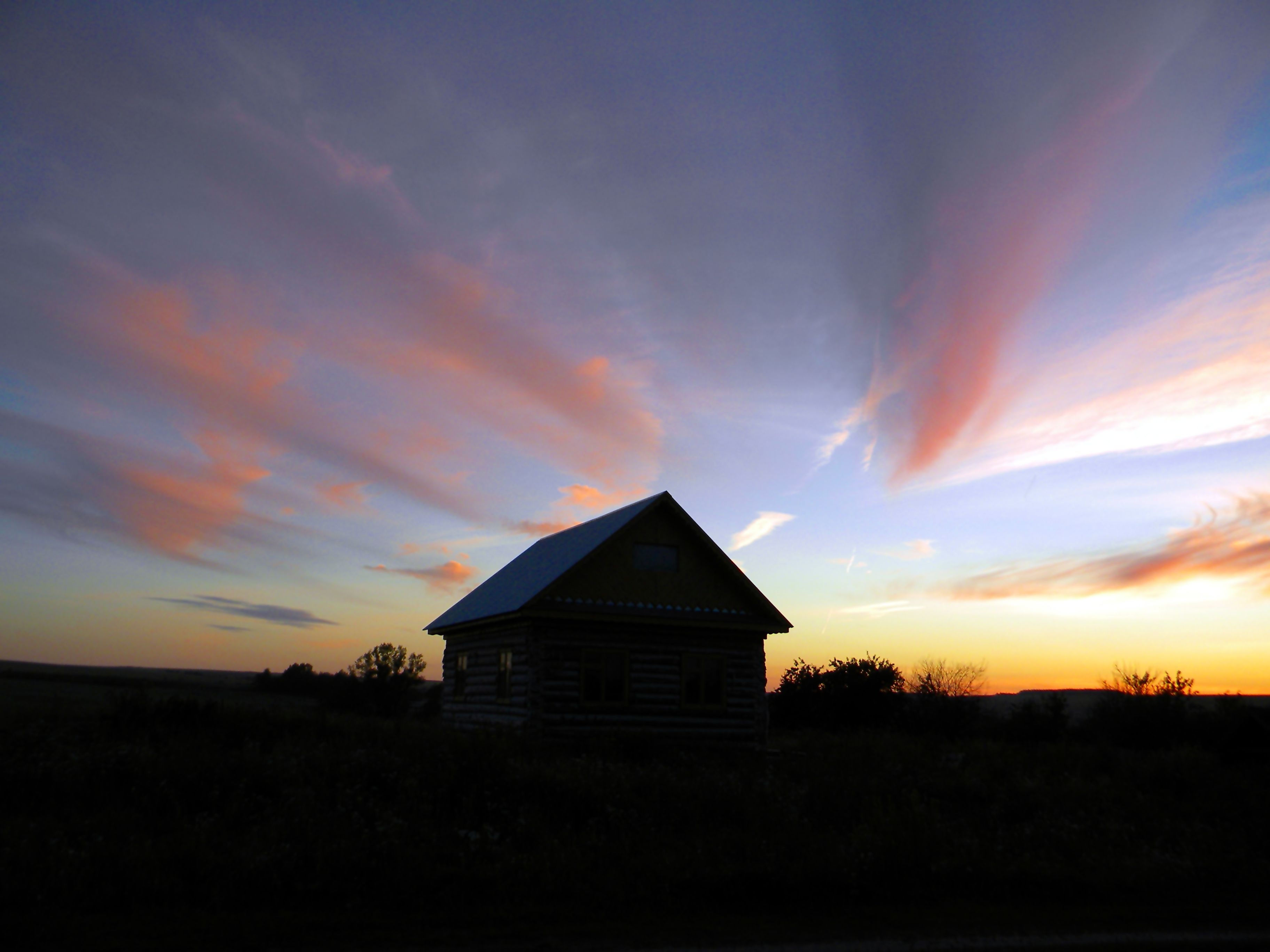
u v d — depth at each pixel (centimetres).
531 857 1056
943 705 4069
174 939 761
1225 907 1088
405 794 1303
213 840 1027
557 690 2311
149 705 1875
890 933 904
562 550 2798
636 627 2450
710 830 1288
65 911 816
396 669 4416
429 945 790
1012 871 1155
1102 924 978
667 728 2412
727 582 2598
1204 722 3912
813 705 4019
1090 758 2505
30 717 1730
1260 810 1739
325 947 766
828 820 1400
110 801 1189
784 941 856
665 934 859
